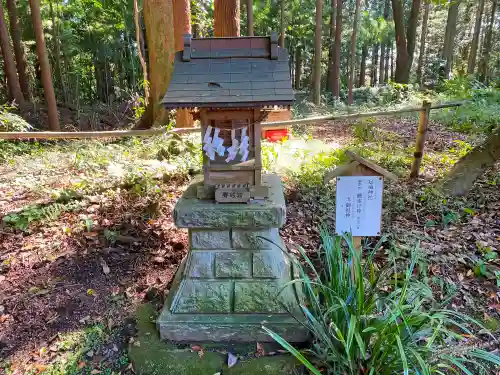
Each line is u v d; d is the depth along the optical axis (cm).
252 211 233
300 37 2045
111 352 241
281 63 231
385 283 252
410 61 1678
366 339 208
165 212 413
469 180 430
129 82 1828
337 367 207
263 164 515
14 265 328
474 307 267
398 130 815
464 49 2334
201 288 247
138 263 331
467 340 237
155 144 642
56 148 710
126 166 527
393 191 446
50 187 479
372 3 2569
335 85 1602
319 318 220
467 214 389
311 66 2312
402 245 330
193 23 1481
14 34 1293
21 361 236
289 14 1823
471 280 294
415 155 487
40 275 316
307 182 473
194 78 224
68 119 1198
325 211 406
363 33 2008
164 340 244
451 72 2058
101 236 367
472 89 1150
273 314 242
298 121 514
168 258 337
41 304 284
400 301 201
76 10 1647
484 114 816
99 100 1706
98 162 577
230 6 631
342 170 231
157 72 841
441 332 233
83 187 466
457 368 221
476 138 686
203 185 252
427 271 300
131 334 254
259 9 1769
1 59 1380
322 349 214
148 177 482
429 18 2369
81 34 1708
